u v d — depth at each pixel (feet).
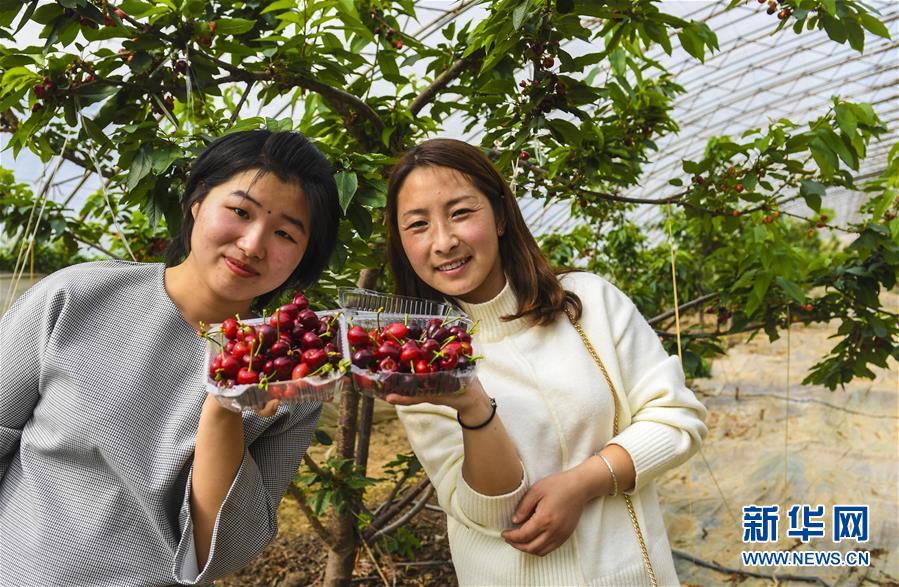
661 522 6.78
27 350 5.19
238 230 5.07
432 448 6.66
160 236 12.73
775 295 13.39
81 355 5.19
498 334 6.90
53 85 7.45
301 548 15.16
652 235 40.73
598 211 15.94
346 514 11.86
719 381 31.27
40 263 17.74
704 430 6.69
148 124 7.24
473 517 6.17
